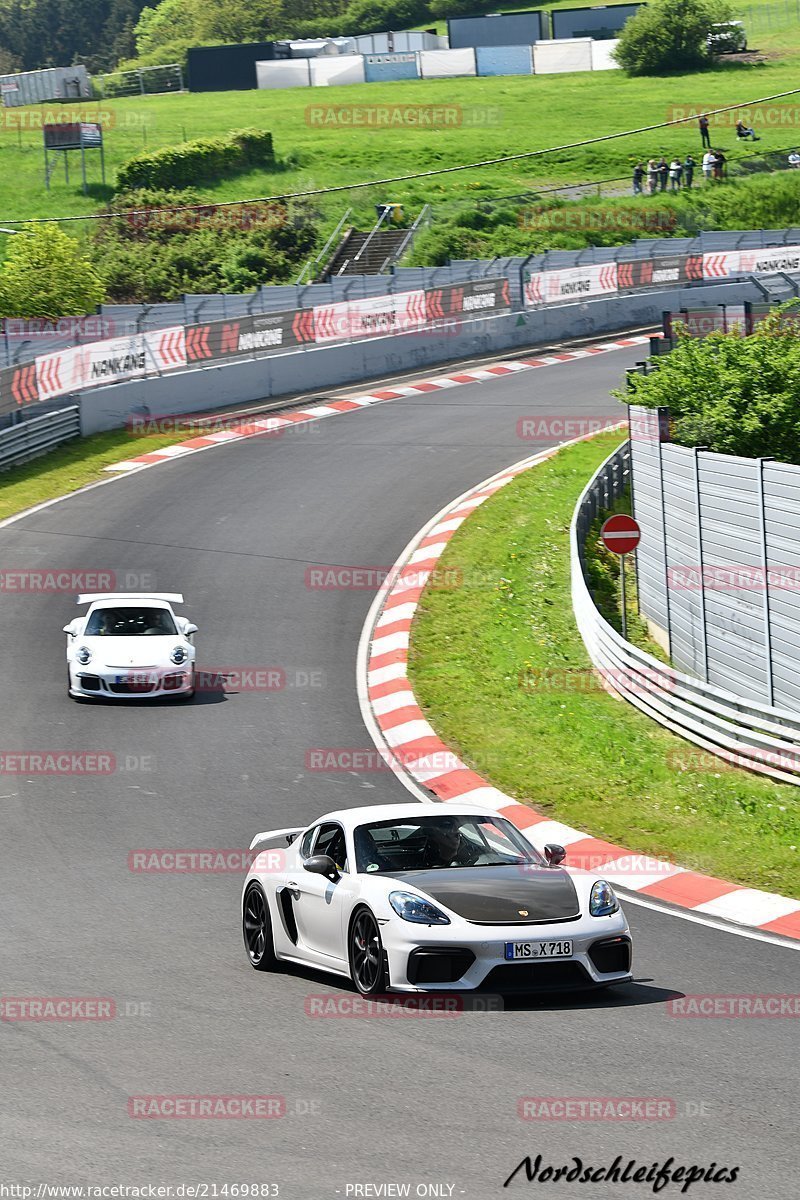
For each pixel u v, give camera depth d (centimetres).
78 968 2208
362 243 13500
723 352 5291
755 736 3516
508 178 15638
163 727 3969
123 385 7875
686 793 3366
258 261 13075
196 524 6166
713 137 16925
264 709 4166
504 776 3559
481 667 4584
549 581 5494
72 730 3912
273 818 3200
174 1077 1689
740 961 2247
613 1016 1920
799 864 2852
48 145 15612
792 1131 1496
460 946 1919
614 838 3098
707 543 4334
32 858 2891
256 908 2286
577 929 1959
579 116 18238
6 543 5881
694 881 2773
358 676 4506
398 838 2167
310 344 9056
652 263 10981
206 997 2050
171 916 2525
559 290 10425
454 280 10919
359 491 6650
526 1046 1783
